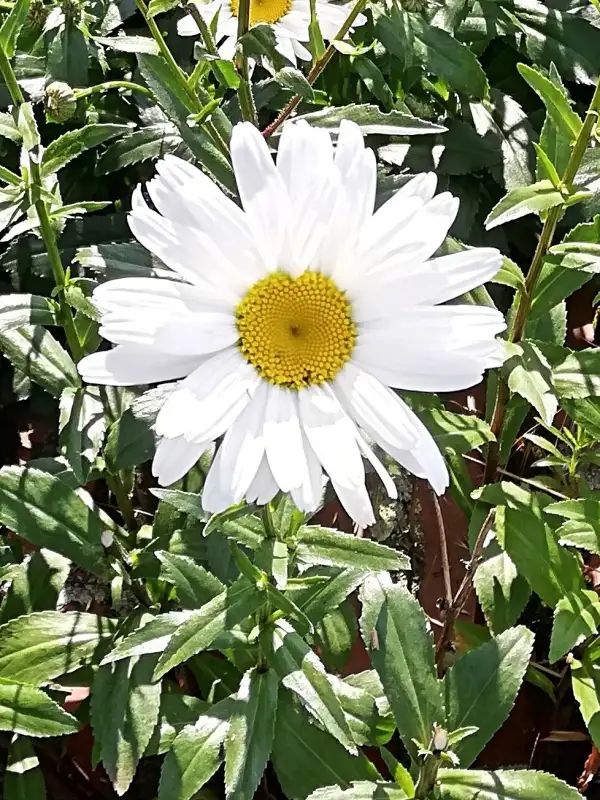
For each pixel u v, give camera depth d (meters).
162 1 0.29
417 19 0.42
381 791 0.26
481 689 0.28
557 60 0.47
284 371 0.24
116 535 0.34
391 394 0.24
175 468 0.23
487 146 0.45
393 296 0.24
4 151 0.43
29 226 0.29
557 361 0.33
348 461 0.23
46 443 0.43
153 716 0.30
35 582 0.34
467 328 0.23
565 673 0.35
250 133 0.23
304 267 0.24
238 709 0.27
